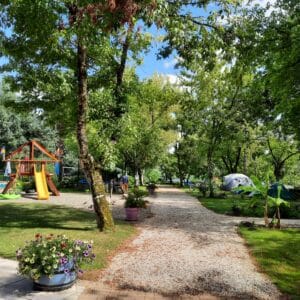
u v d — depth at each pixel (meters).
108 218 11.13
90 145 11.75
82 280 6.74
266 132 30.94
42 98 13.47
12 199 22.12
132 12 5.76
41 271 5.96
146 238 10.62
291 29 14.28
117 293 6.16
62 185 34.69
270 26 14.63
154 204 21.69
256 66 15.84
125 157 34.16
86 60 11.63
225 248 9.63
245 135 32.78
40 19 9.27
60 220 13.28
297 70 15.04
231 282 6.91
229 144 35.19
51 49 10.47
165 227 12.71
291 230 12.58
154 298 6.01
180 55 9.02
